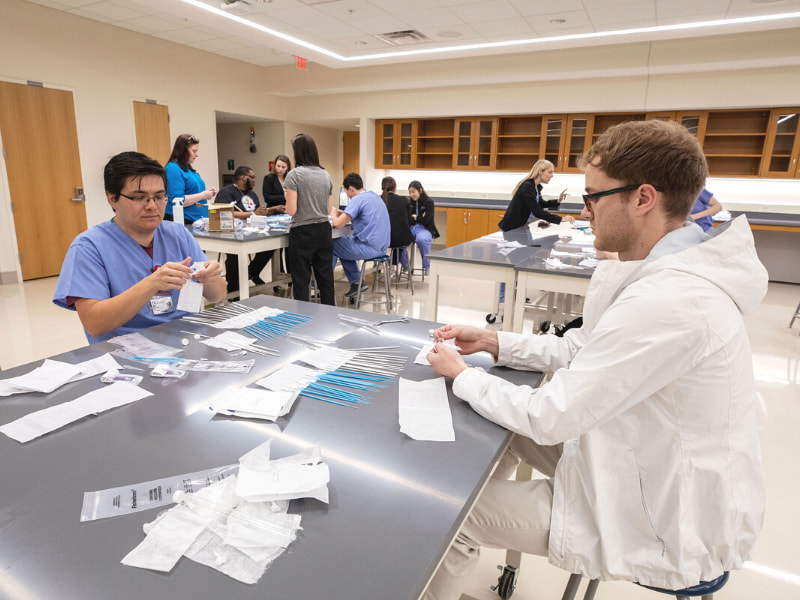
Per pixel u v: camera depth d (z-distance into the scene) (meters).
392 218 4.71
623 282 0.90
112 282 1.47
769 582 1.49
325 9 4.48
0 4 4.52
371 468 0.76
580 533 0.86
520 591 1.48
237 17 4.72
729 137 6.16
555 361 1.14
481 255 2.99
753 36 5.02
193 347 1.23
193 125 6.67
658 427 0.81
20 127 4.80
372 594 0.53
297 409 0.94
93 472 0.72
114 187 1.40
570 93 6.31
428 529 0.63
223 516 0.64
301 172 3.46
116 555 0.57
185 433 0.84
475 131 7.18
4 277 4.85
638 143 0.83
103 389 0.98
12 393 0.95
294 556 0.58
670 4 4.12
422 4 4.32
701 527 0.81
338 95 7.77
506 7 4.34
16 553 0.57
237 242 3.31
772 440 2.30
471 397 0.94
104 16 5.18
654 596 1.45
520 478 1.54
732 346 0.77
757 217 6.14
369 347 1.28
